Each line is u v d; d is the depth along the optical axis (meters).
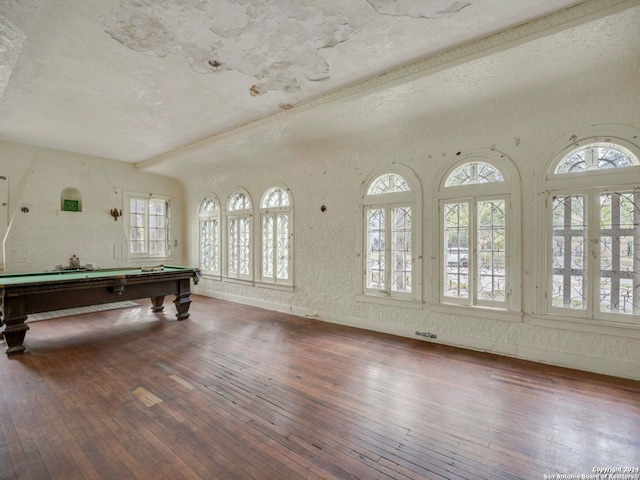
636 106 2.88
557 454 1.95
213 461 1.88
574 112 3.16
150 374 3.07
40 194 5.60
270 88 3.47
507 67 2.76
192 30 2.51
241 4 2.22
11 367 3.24
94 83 3.35
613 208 3.03
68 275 4.36
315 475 1.78
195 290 7.57
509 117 3.48
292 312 5.53
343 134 4.42
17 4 2.11
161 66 3.03
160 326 4.73
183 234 7.81
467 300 3.80
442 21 2.39
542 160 3.33
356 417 2.35
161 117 4.29
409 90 3.16
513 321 3.50
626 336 2.95
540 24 2.36
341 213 4.89
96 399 2.60
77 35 2.55
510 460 1.90
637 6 2.04
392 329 4.36
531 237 3.40
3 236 5.29
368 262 4.65
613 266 3.03
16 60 2.71
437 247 3.99
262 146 5.03
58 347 3.82
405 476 1.77
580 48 2.49
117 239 6.52
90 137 5.12
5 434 2.14
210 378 2.99
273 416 2.36
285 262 5.72
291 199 5.52
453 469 1.82
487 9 2.26
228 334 4.34
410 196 4.20
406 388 2.79
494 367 3.23
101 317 5.26
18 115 4.20
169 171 6.93
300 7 2.25
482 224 3.72
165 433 2.15
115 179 6.59
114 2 2.19
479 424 2.26
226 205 6.76
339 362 3.37
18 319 3.60
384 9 2.26
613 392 2.69
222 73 3.16
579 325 3.15
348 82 3.35
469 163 3.82
